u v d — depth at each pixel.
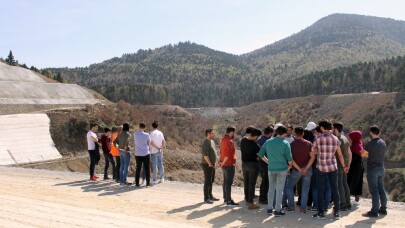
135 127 51.94
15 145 39.59
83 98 84.00
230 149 12.02
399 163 81.25
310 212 11.01
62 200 12.93
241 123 153.75
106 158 17.64
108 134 17.59
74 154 41.75
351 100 134.50
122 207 11.92
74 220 9.66
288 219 10.25
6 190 14.88
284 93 190.75
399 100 115.25
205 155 12.48
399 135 95.06
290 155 10.38
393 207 11.82
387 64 191.75
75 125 45.47
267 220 10.20
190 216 10.76
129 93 174.25
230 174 12.07
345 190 11.27
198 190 15.08
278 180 10.50
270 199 10.75
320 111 137.62
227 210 11.48
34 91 74.81
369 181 10.48
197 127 106.00
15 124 43.12
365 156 10.60
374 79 169.75
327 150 10.09
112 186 16.00
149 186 15.93
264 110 162.75
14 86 72.44
